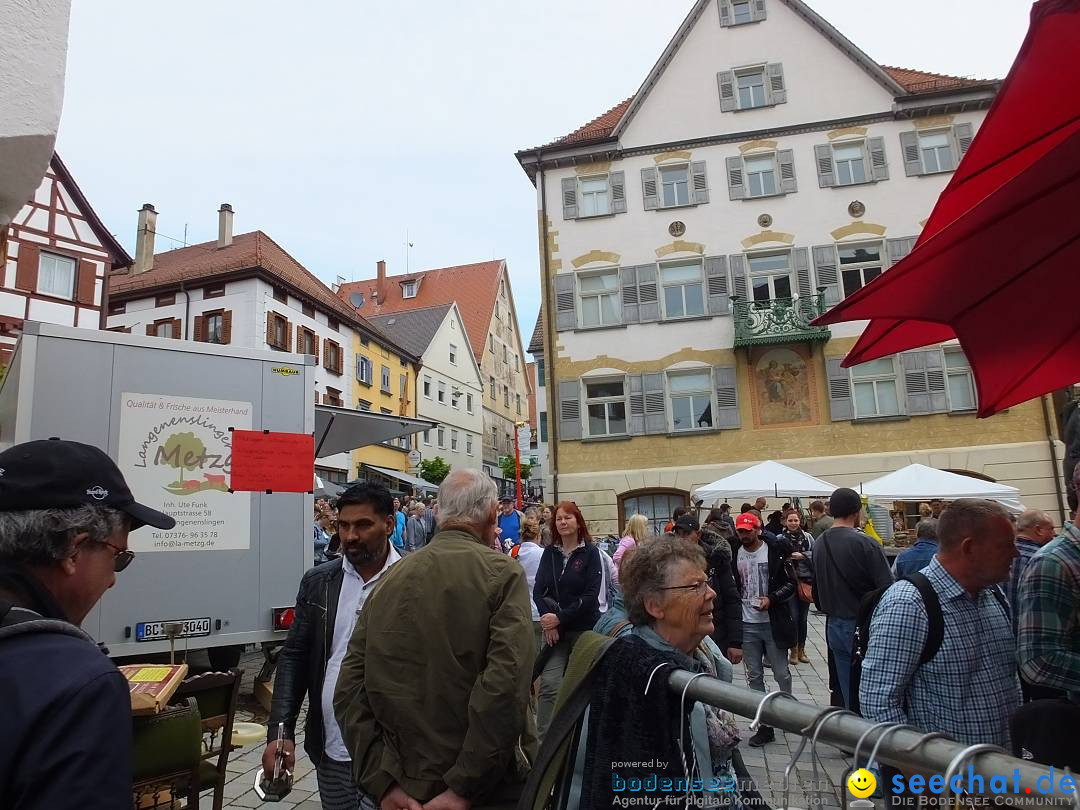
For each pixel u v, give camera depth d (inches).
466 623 90.0
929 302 99.7
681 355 842.8
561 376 864.3
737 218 860.0
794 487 499.8
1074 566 97.7
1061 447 742.5
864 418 789.9
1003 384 113.8
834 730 55.6
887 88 849.5
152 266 1326.3
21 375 195.5
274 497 232.4
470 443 1911.9
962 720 96.9
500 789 91.0
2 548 53.1
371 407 1433.3
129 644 203.2
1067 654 94.7
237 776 199.9
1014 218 82.7
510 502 579.2
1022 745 92.5
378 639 90.9
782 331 810.2
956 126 832.3
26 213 912.3
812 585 273.3
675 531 244.4
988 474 757.9
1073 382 116.8
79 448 59.2
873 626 102.7
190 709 120.0
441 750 85.5
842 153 858.8
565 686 78.0
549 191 908.6
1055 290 98.8
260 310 1126.4
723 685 65.6
